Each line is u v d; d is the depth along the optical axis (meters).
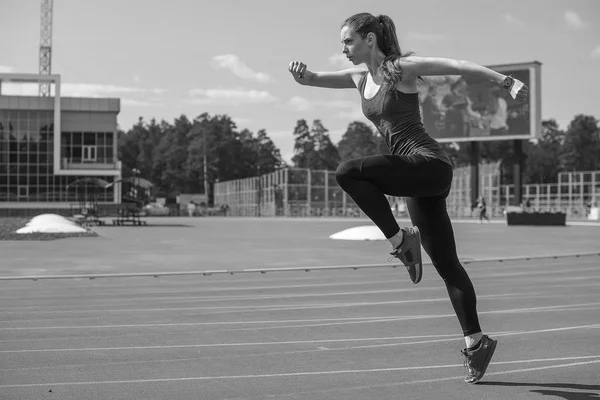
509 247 25.06
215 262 17.70
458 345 6.73
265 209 79.38
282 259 18.75
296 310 9.20
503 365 5.85
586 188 71.94
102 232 37.25
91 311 9.06
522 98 4.36
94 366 5.79
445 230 5.01
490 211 74.00
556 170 156.00
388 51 4.74
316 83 5.12
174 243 26.72
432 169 4.59
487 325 8.01
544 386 5.11
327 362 5.95
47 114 78.00
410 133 4.68
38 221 33.62
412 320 8.34
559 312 9.09
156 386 5.12
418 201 4.98
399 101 4.65
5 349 6.51
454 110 68.38
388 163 4.55
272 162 178.12
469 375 5.18
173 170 157.00
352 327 7.81
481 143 143.62
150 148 176.75
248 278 13.71
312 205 74.75
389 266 16.27
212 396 4.84
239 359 6.07
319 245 25.47
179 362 5.95
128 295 10.90
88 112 79.69
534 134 65.62
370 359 6.08
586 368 5.73
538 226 50.69
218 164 156.62
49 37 102.19
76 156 79.62
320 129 172.25
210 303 9.91
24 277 13.36
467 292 5.07
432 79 69.00
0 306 9.57
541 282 13.08
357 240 29.25
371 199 4.57
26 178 77.81
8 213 77.31
